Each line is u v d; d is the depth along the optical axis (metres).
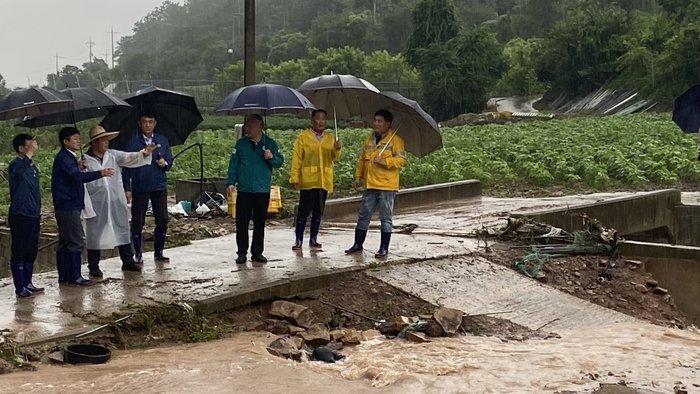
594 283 12.10
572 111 70.62
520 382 7.59
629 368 8.24
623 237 17.59
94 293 9.68
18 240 9.44
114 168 10.50
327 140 12.29
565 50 74.44
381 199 11.95
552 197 22.22
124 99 11.25
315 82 11.66
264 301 10.00
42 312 8.88
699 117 12.26
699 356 8.84
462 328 9.75
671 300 11.99
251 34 18.42
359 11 125.38
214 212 17.33
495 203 19.98
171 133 12.06
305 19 137.50
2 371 7.29
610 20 73.62
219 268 11.09
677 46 60.06
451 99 72.31
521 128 45.16
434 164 26.92
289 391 7.00
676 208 19.02
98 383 7.04
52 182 10.00
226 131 50.38
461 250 12.67
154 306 9.06
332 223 16.12
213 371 7.52
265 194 11.35
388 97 11.62
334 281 10.82
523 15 114.31
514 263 12.31
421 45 79.81
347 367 8.00
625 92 66.69
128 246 10.83
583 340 9.45
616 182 25.11
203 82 99.75
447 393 7.21
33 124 10.69
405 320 9.69
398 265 11.55
